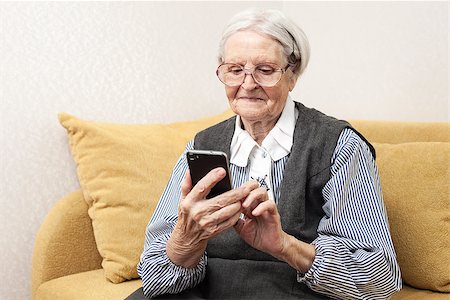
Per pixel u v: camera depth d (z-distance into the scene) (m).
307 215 1.69
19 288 2.19
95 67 2.30
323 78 2.65
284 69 1.67
